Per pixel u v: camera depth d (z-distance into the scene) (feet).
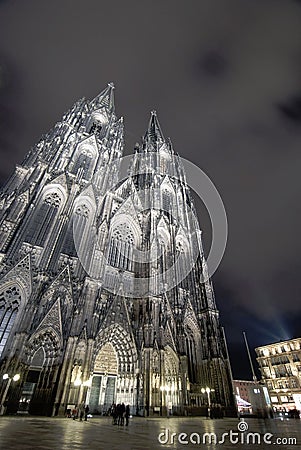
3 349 112.47
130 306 167.73
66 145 211.82
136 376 138.82
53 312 130.11
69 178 187.83
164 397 135.23
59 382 111.86
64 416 105.19
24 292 128.57
